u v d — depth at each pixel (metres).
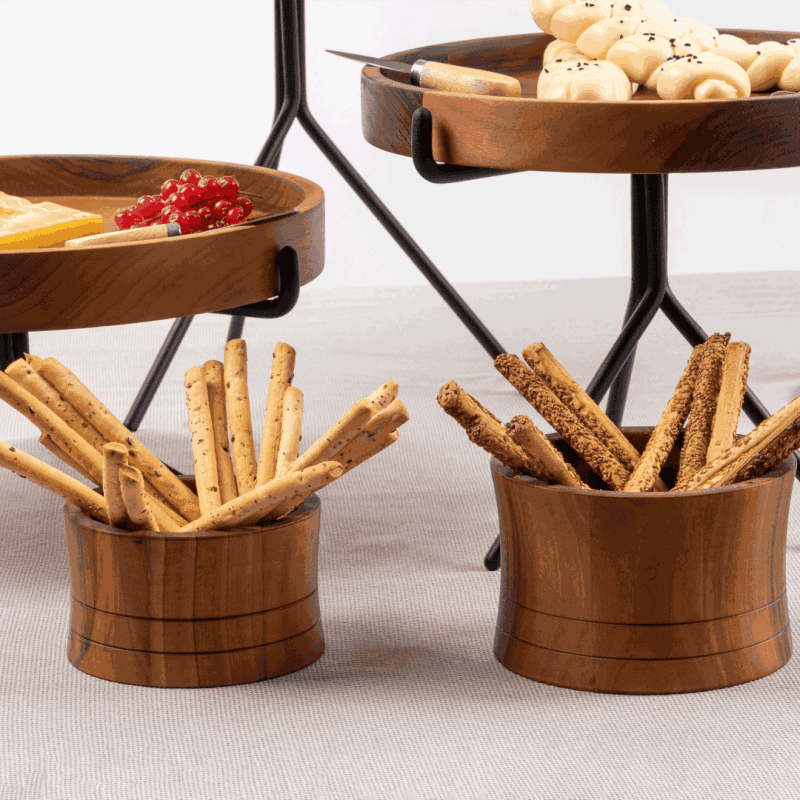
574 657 1.13
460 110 1.23
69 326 1.16
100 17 3.69
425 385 2.37
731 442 1.22
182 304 1.20
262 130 3.81
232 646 1.15
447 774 1.00
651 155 1.16
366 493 1.76
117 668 1.16
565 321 2.93
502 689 1.15
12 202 1.48
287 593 1.17
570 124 1.17
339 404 2.24
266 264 1.27
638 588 1.10
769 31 1.77
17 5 3.64
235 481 1.29
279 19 1.81
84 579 1.17
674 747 1.03
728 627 1.12
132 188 1.73
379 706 1.11
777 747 1.03
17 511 1.68
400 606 1.37
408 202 3.85
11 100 3.71
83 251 1.14
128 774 1.00
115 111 3.77
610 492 1.07
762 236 3.97
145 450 1.26
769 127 1.16
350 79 3.79
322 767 1.01
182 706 1.11
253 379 2.41
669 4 3.91
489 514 1.68
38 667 1.20
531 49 1.83
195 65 3.76
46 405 1.22
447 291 1.85
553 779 0.99
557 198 3.87
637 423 2.09
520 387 1.26
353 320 2.97
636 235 1.53
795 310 2.98
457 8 3.82
